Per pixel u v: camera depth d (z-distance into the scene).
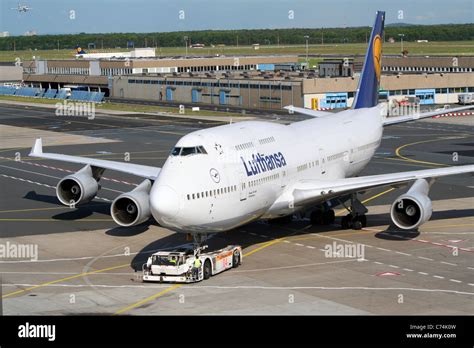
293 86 191.75
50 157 78.50
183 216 53.41
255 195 60.19
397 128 156.38
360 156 81.88
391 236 68.75
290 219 74.75
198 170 55.38
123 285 54.50
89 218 78.00
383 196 87.44
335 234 69.69
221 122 169.12
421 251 63.22
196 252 56.84
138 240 68.38
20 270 58.94
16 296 51.88
